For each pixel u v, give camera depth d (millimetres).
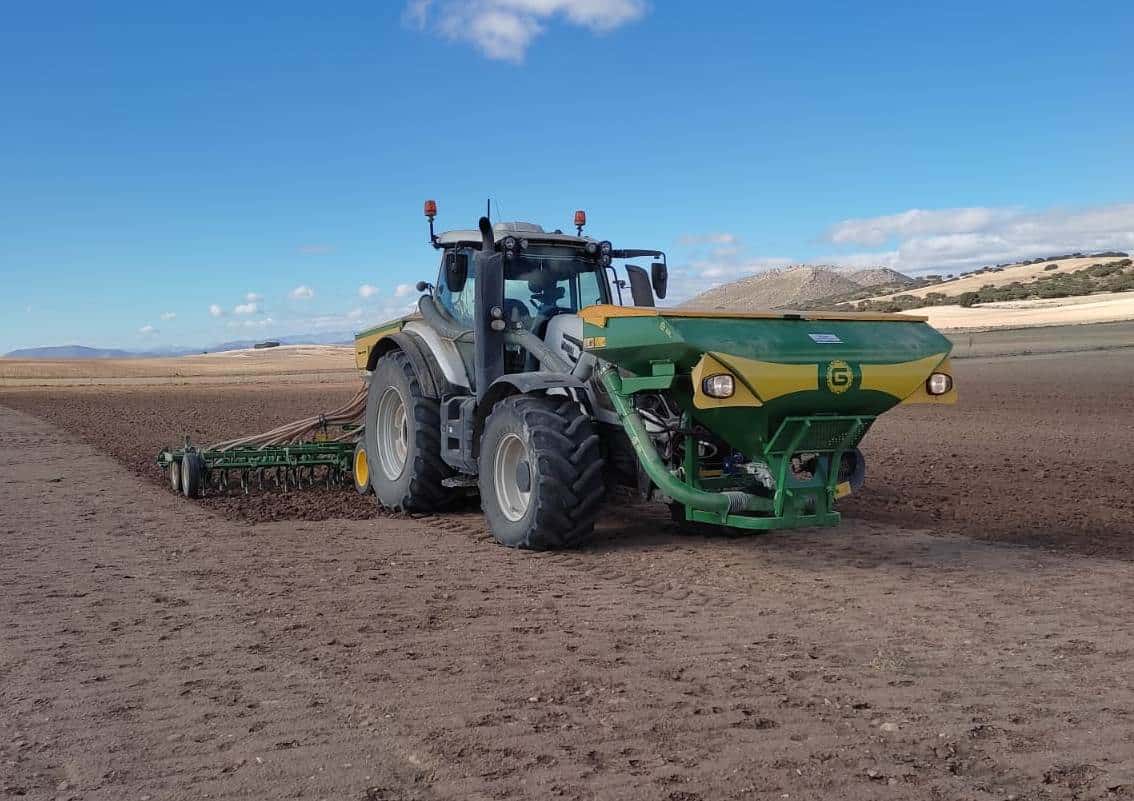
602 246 8477
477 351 7793
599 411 7148
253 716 3781
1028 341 46250
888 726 3619
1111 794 3059
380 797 3066
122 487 10867
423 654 4566
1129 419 17656
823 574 6254
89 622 5211
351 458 10719
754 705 3854
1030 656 4488
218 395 36812
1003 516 8398
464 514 8883
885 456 13008
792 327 6305
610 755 3371
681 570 6391
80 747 3500
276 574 6363
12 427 20688
